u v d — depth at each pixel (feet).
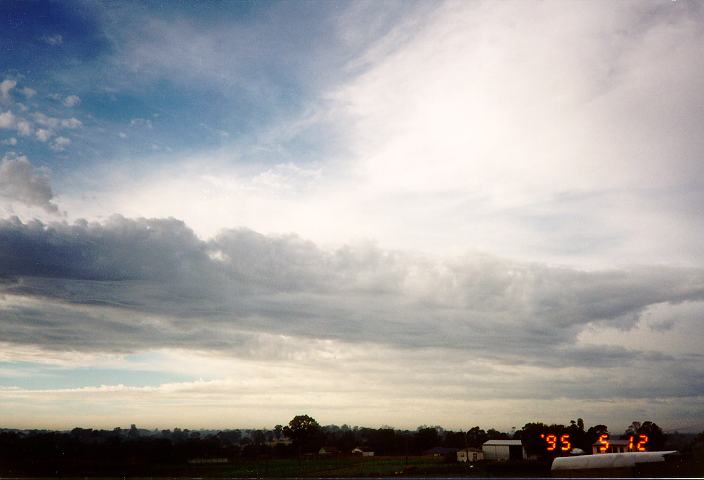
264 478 247.70
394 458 396.16
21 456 342.64
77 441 399.85
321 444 495.41
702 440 204.95
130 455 373.20
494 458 314.96
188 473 289.74
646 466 188.24
